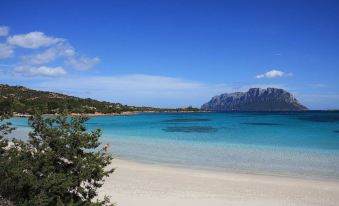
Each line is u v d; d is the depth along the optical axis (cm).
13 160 879
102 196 1481
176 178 1891
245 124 7306
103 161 959
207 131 5384
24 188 864
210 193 1595
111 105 15788
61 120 956
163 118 11156
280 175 2039
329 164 2408
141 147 3319
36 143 930
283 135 4597
